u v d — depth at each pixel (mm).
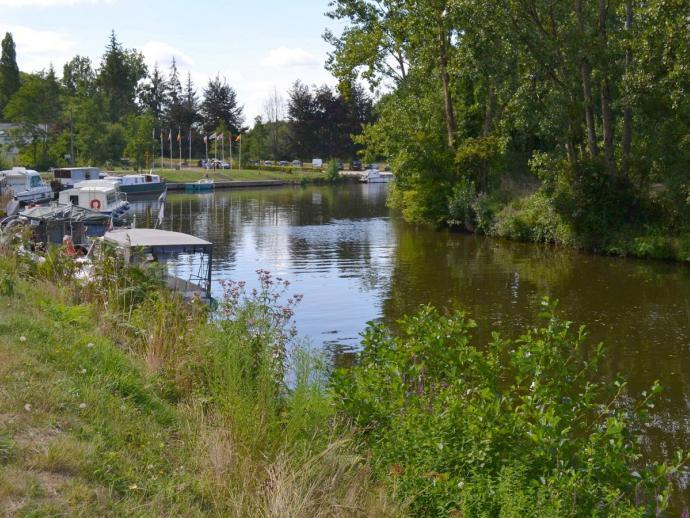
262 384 7898
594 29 33312
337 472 6820
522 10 33469
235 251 34031
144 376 8539
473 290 23953
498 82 35688
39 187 61438
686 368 14945
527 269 28547
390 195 57438
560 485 6363
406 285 24969
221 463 6492
